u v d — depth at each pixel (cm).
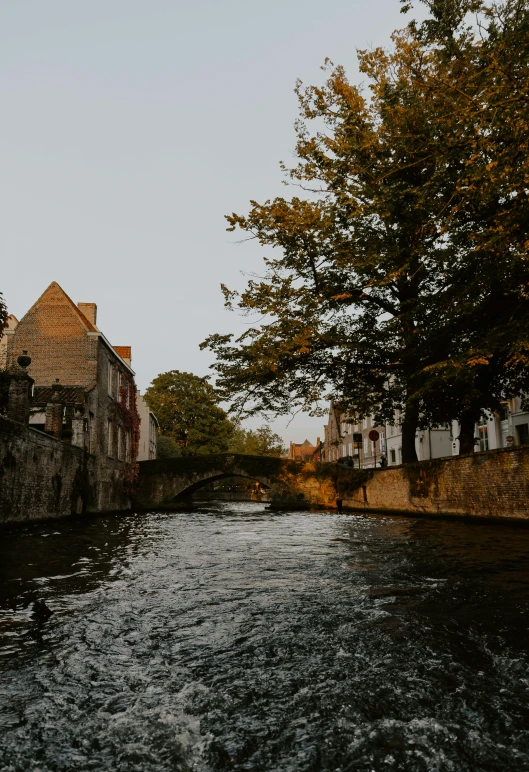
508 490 1489
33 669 379
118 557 934
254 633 464
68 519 2027
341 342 1938
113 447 2933
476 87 1128
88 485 2350
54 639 447
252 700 331
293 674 372
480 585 652
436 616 513
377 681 360
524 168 1037
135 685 353
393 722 303
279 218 1722
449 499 1830
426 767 261
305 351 1802
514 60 1066
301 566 814
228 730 295
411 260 1712
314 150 1650
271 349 1888
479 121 1070
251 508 3788
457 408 2072
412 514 2144
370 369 2148
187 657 406
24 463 1554
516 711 316
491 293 1609
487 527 1465
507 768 260
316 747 278
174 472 3397
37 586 662
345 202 1582
